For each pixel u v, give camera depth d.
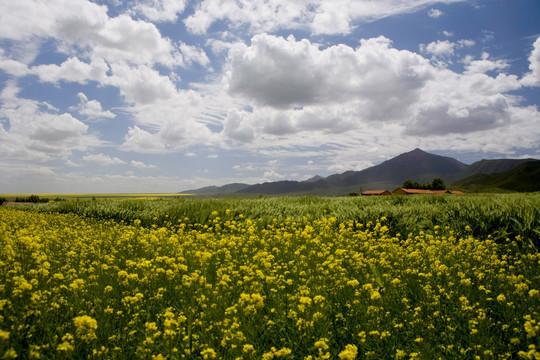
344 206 11.69
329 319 3.73
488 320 3.65
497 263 5.75
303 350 3.31
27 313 3.26
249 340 3.35
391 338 3.50
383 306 4.11
